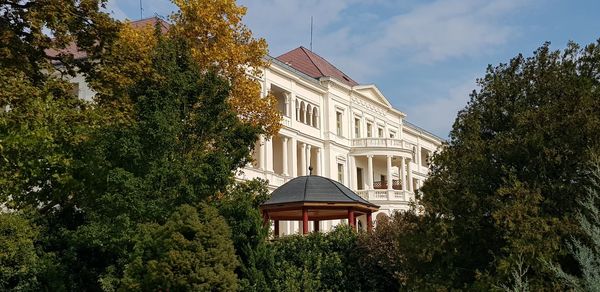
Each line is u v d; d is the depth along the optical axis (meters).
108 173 22.80
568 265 17.38
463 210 19.45
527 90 20.27
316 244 28.70
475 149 19.59
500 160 19.33
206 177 24.05
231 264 21.39
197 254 20.73
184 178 23.61
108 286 23.61
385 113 74.06
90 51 24.17
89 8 23.48
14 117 20.38
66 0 22.73
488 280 17.61
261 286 23.08
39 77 23.11
